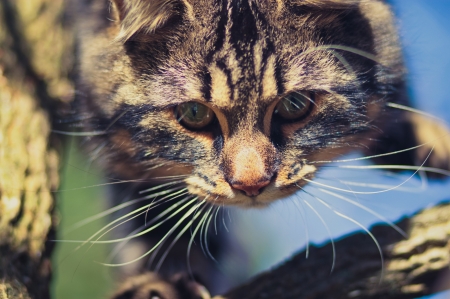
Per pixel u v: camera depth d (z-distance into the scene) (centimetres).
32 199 69
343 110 69
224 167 68
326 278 68
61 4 79
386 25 70
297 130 68
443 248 67
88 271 82
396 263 67
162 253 75
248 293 68
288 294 68
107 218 76
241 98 67
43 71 76
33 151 71
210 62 67
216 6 67
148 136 69
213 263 78
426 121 75
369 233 68
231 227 82
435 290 68
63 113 75
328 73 68
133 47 69
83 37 73
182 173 70
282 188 68
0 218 67
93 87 71
